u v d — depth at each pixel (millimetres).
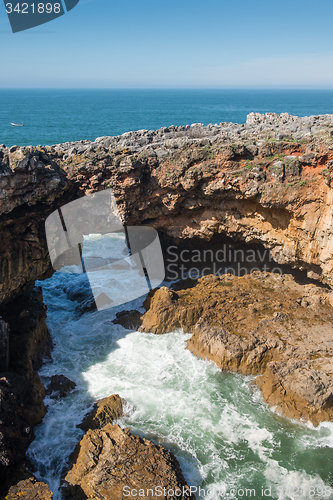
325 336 20844
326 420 17156
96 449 14938
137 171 22156
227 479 14922
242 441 16516
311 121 27641
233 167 21797
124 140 26094
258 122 32562
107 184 22359
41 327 21234
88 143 25750
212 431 16984
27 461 15203
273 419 17531
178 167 22359
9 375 16594
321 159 20797
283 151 22172
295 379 17938
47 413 17625
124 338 23188
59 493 13969
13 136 88438
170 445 16234
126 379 19953
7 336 17328
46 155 21125
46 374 20047
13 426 15117
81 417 17484
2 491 13273
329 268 21797
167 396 18859
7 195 17984
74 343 22797
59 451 15742
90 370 20594
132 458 14469
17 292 21281
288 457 15805
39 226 20562
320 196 20891
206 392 19109
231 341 20438
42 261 21328
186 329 23422
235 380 19797
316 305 23297
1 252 18750
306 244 22312
